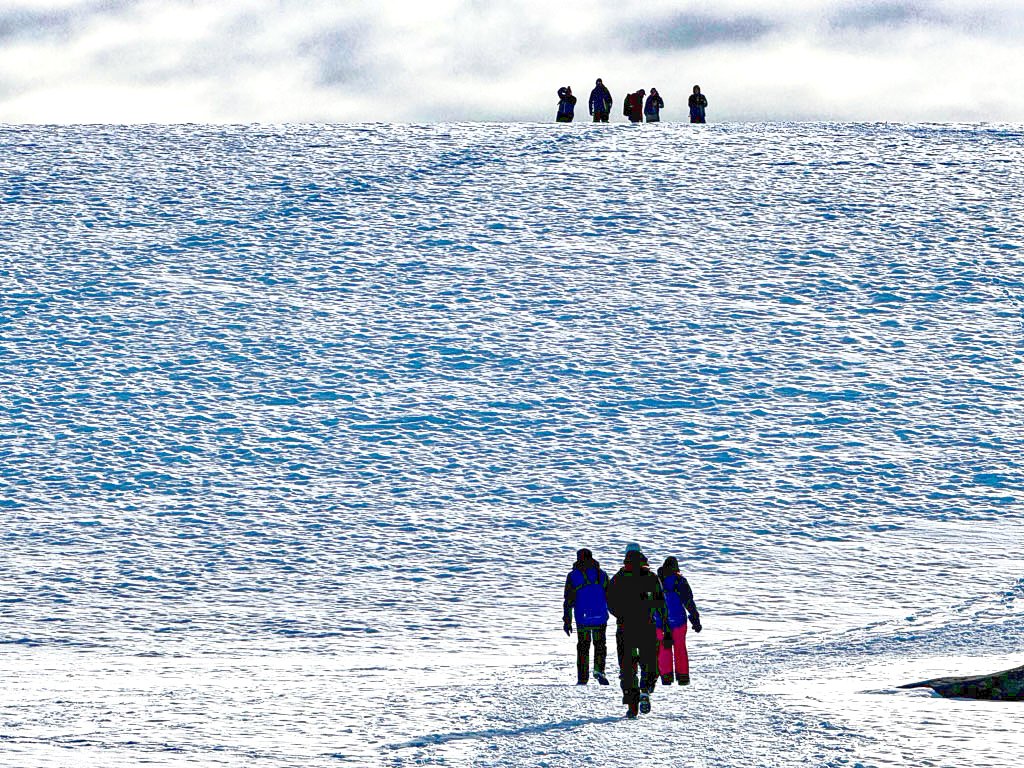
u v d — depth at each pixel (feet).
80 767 113.50
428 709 145.79
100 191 624.59
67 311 498.28
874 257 551.18
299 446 394.93
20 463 380.99
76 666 221.46
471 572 301.22
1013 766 106.42
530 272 541.75
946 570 294.05
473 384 442.09
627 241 572.92
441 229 585.63
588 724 134.00
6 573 299.38
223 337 478.59
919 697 145.38
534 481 369.71
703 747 118.01
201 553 315.17
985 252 551.59
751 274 538.06
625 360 460.96
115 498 356.38
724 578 292.61
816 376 445.37
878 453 385.29
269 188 632.79
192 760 117.19
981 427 402.11
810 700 143.02
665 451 391.04
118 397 430.20
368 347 472.03
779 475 371.56
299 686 175.22
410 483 367.86
